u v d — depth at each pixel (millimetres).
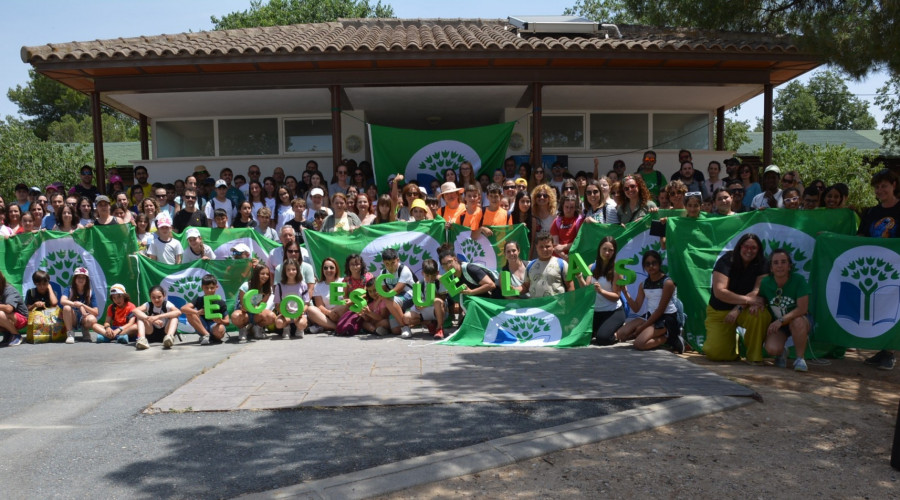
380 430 5012
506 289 8547
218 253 9984
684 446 4754
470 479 4227
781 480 4223
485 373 6641
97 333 9281
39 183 22266
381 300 9102
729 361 7492
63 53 11047
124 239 9758
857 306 7355
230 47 11164
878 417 5426
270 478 4207
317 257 9695
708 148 15078
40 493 4098
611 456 4574
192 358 7812
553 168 12117
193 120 14742
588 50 11062
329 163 14336
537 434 4812
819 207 8625
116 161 26094
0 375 7164
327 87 11859
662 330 7855
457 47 10992
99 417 5480
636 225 8953
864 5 8273
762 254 7359
